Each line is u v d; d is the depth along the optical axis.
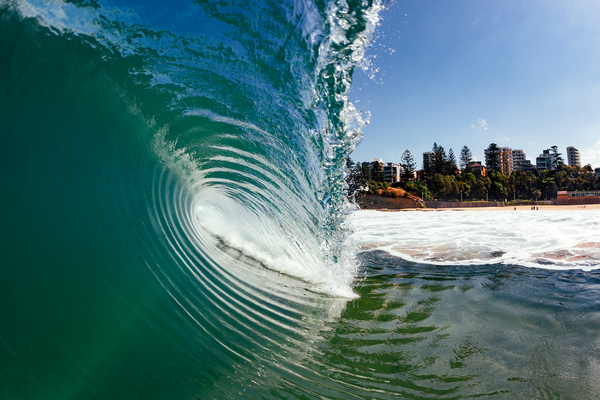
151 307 2.59
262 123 4.20
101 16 2.64
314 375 2.20
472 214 29.88
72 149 2.63
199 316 2.83
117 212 3.11
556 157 109.75
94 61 2.74
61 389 1.62
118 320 2.22
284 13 3.23
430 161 99.81
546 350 2.57
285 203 5.08
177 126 4.04
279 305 3.62
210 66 3.37
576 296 3.98
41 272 1.99
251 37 3.29
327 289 4.38
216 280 4.00
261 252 5.99
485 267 5.81
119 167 3.32
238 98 3.82
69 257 2.25
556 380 2.14
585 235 10.13
